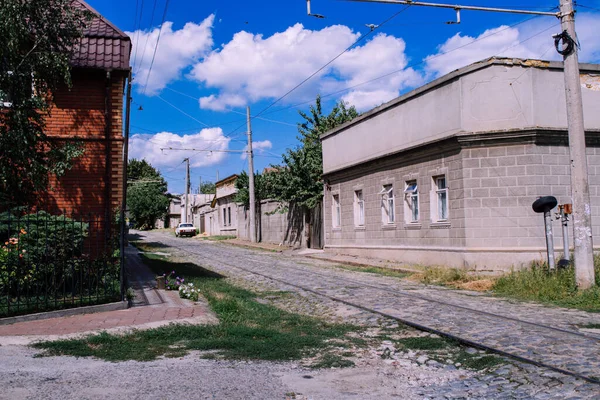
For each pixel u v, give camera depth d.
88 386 5.89
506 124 17.64
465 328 9.05
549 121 17.75
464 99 18.11
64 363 6.89
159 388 5.87
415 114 20.81
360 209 25.95
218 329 8.88
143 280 16.25
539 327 8.91
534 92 17.70
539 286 13.05
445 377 6.49
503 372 6.46
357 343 8.28
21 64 11.18
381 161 23.12
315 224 31.81
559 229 17.47
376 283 16.03
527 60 17.75
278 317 10.41
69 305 10.31
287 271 19.88
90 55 13.66
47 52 11.41
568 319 9.82
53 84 12.01
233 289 14.50
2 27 10.63
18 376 6.19
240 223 46.72
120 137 13.91
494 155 17.72
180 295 12.72
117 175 13.84
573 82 12.62
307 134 34.81
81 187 13.62
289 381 6.30
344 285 15.41
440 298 12.81
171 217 89.19
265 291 14.59
